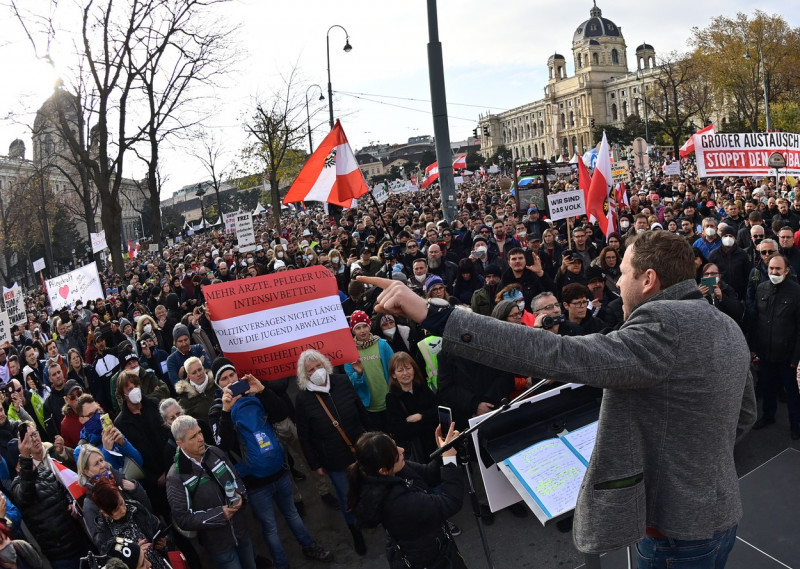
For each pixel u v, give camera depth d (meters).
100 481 4.34
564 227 14.16
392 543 3.52
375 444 3.41
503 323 1.66
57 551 4.84
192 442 4.61
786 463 5.58
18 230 50.69
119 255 24.17
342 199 10.49
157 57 24.02
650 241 1.88
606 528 1.84
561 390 2.93
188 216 142.88
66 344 12.16
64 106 24.91
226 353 5.52
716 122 79.38
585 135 137.00
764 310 6.22
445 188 13.63
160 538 4.59
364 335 6.31
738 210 11.59
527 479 2.67
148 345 8.65
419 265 9.12
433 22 13.05
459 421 5.31
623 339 1.71
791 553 4.27
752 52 49.56
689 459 1.79
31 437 4.87
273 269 14.53
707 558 1.88
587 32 135.75
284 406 5.38
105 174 23.69
